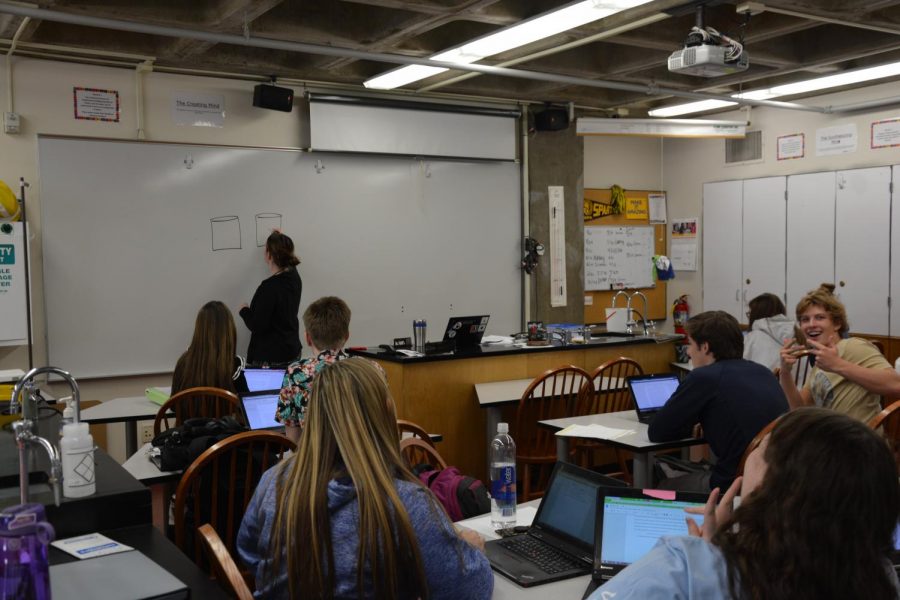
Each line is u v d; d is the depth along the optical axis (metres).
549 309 7.73
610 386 4.78
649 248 8.88
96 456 2.31
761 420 2.99
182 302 5.90
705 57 4.17
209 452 2.64
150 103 5.78
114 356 5.65
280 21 4.98
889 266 6.80
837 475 0.95
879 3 4.51
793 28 5.20
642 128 7.12
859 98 7.07
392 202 6.80
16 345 5.30
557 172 7.73
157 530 1.96
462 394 4.93
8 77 5.26
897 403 2.99
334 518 1.47
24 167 5.34
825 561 0.94
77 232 5.51
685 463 3.53
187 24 4.71
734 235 8.20
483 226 7.31
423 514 1.49
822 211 7.34
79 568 1.64
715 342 3.20
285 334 5.50
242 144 6.16
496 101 7.39
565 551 1.99
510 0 4.75
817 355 3.12
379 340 6.75
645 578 1.01
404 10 4.88
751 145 8.02
